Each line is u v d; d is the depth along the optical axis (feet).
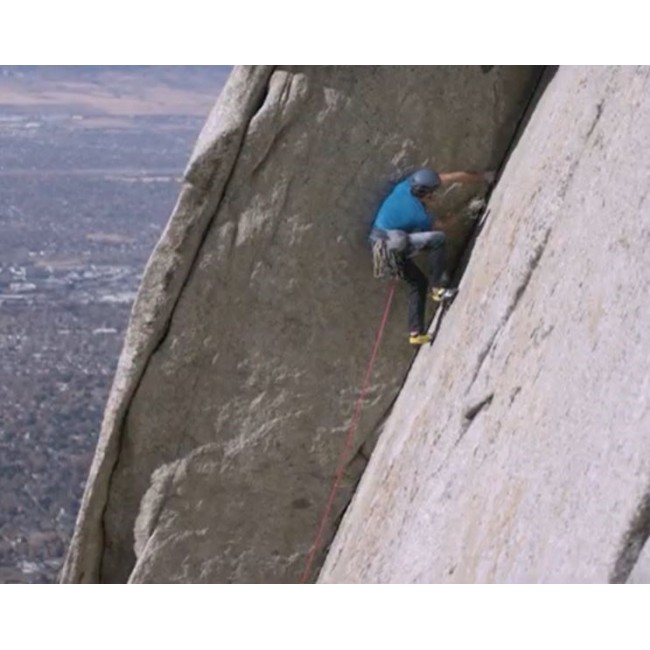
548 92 36.04
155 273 38.93
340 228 38.27
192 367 39.99
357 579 34.01
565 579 22.16
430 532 30.14
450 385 33.01
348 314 39.27
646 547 20.89
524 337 28.99
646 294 23.89
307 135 37.37
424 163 37.73
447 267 38.55
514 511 25.44
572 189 29.55
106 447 41.11
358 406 40.27
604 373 24.13
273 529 41.70
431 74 37.17
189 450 40.98
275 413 40.42
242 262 38.68
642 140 26.50
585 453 23.52
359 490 40.40
